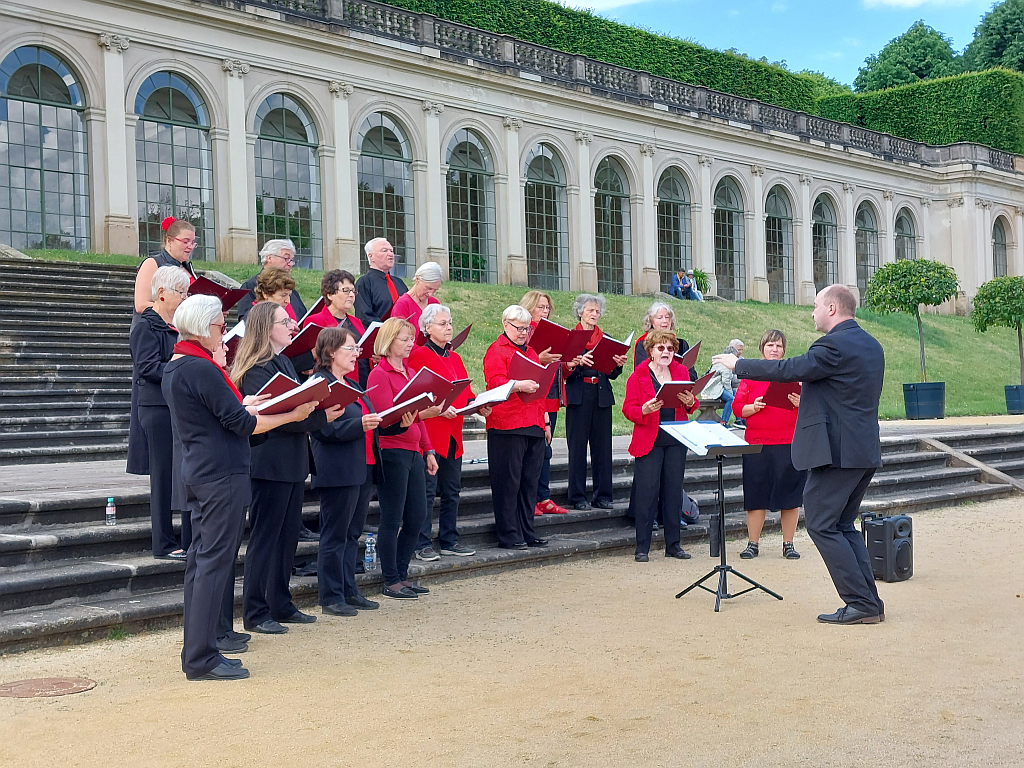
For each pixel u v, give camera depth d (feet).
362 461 22.52
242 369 19.83
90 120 74.43
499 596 24.77
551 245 107.96
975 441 51.42
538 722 15.21
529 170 105.81
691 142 119.65
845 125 138.00
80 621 19.86
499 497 28.81
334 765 13.60
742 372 22.04
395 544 24.59
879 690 16.76
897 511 39.93
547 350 29.84
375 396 23.77
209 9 79.56
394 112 93.40
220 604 17.83
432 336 27.09
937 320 122.72
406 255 95.40
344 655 19.22
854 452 21.33
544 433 29.25
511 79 101.55
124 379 44.09
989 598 24.29
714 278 122.31
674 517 30.30
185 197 80.33
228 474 17.71
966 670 17.99
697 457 40.55
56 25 72.54
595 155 110.73
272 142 86.02
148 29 77.00
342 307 25.96
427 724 15.17
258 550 20.97
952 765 13.43
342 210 89.30
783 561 29.99
